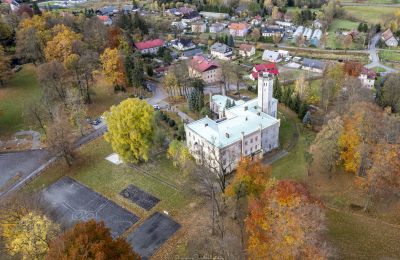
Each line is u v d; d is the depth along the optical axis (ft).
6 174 345.92
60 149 339.36
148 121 328.70
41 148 384.27
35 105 426.51
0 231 256.73
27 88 509.35
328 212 267.39
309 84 501.15
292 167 329.72
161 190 309.22
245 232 249.75
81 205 298.35
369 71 550.36
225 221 265.54
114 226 274.57
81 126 402.72
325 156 289.74
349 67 528.22
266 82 363.15
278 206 190.39
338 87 444.14
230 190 245.65
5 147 388.57
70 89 446.60
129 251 187.42
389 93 423.23
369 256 228.84
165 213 282.77
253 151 342.03
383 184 252.42
